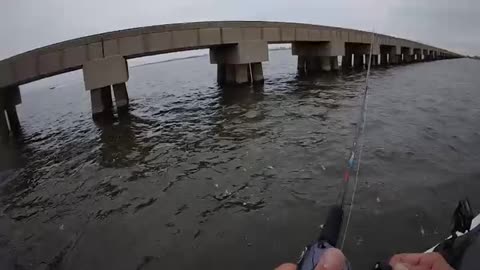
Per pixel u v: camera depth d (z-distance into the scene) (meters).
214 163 7.54
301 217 5.15
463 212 2.50
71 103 18.72
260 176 6.71
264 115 11.69
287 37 21.84
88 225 5.43
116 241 4.95
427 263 2.32
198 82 24.19
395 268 2.22
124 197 6.26
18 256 4.80
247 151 8.15
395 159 7.20
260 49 19.89
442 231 4.60
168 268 4.29
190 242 4.75
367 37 31.44
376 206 5.30
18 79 11.52
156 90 20.91
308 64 27.95
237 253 4.44
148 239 4.92
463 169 6.55
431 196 5.54
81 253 4.75
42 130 12.00
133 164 7.84
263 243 4.60
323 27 25.05
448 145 7.96
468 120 10.16
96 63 13.16
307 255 1.60
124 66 14.18
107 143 9.62
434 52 53.78
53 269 4.49
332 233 1.79
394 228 4.70
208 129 10.34
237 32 18.62
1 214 6.00
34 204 6.29
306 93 15.95
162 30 15.29
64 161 8.44
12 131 12.12
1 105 11.68
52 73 12.36
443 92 15.59
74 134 10.97
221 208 5.59
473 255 2.29
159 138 9.73
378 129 9.46
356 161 7.09
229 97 16.02
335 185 6.12
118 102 14.47
